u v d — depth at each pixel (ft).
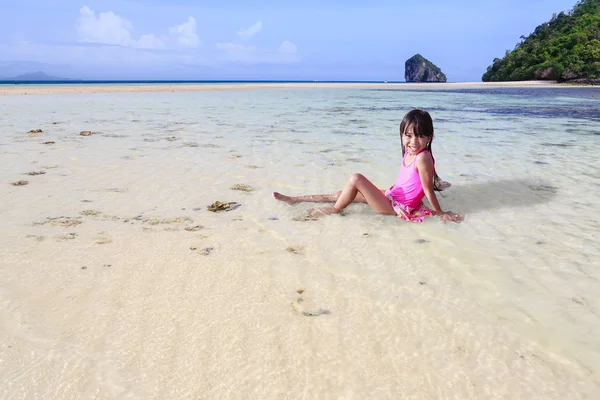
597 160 20.08
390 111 46.80
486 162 19.49
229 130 28.55
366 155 20.33
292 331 6.89
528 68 236.84
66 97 64.59
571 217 12.37
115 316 7.19
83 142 23.00
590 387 5.75
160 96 71.41
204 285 8.29
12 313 7.20
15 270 8.68
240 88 120.67
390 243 10.51
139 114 39.09
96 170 16.84
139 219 11.74
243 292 8.07
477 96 88.53
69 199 13.24
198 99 64.44
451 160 19.92
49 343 6.45
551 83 208.95
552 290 8.29
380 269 9.11
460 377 5.92
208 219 11.87
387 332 6.90
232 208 12.82
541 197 14.28
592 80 200.34
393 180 15.88
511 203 13.69
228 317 7.24
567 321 7.26
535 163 19.34
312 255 9.75
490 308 7.65
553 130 31.17
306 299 7.88
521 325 7.14
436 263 9.42
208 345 6.50
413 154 12.39
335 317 7.31
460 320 7.26
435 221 12.09
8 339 6.52
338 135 26.81
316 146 22.67
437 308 7.63
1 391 5.49
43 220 11.46
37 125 29.86
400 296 8.02
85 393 5.50
